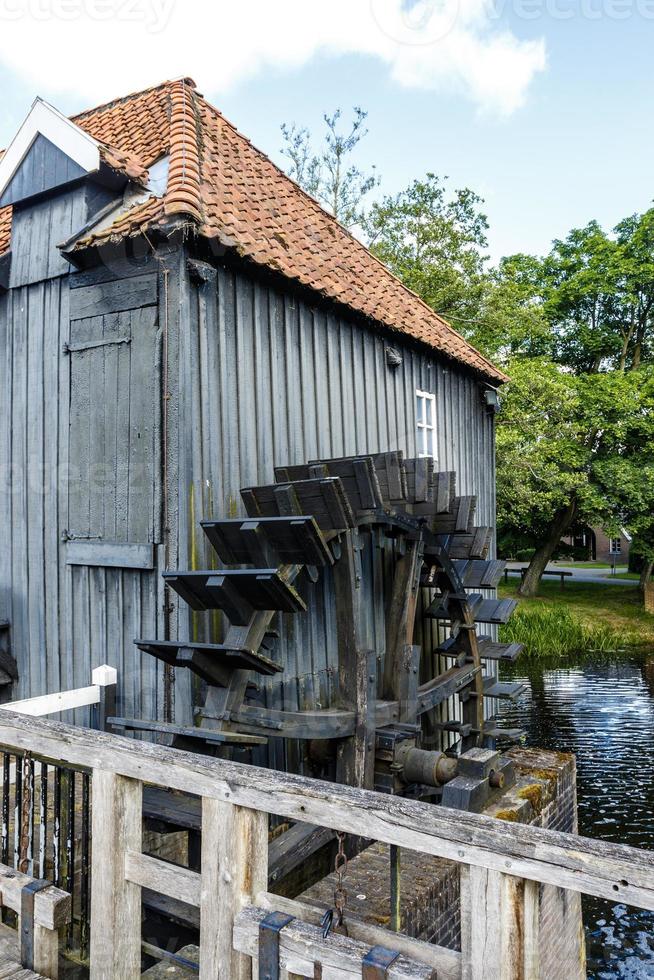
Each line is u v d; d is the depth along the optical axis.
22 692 5.80
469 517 7.00
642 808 9.24
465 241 20.50
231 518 5.00
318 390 6.38
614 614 21.58
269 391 5.72
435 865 3.98
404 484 5.88
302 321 6.21
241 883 2.22
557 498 20.58
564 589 25.52
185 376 4.85
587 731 12.20
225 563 4.88
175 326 4.85
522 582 24.34
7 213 7.01
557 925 5.51
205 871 2.27
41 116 5.53
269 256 5.49
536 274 24.66
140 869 2.44
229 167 6.57
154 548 4.90
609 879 1.66
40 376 5.77
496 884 1.85
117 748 2.48
